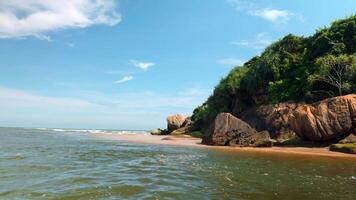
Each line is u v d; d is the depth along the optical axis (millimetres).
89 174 13812
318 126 29156
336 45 46750
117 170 15383
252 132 33188
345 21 50750
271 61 52812
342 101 28766
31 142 34844
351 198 10289
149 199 9617
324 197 10391
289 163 19219
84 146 31016
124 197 9781
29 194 9773
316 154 24969
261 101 51625
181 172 15102
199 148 30438
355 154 24641
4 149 24719
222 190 11117
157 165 17625
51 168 15164
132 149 28500
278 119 41500
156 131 72875
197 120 63969
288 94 45500
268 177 14008
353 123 28172
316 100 42344
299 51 54562
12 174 13133
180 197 9969
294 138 34031
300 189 11547
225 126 34594
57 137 50312
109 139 46375
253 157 22578
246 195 10461
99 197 9688
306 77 45469
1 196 9438
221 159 21016
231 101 59500
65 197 9562
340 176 14523
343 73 41562
